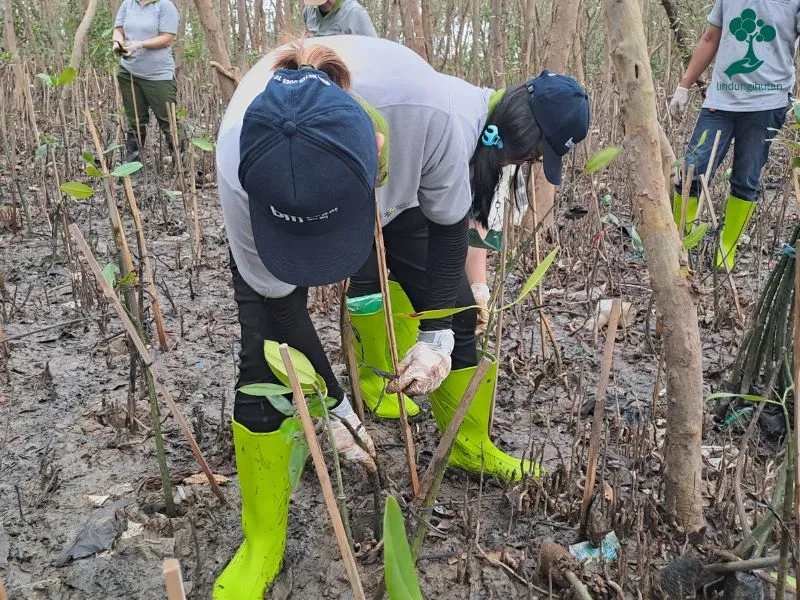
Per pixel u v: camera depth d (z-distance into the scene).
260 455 1.77
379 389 2.62
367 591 1.85
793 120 4.00
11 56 5.55
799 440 1.32
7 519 2.11
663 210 1.68
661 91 5.83
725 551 1.72
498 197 2.09
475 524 2.04
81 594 1.86
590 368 2.96
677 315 1.74
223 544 2.02
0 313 3.36
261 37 7.84
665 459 1.93
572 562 1.78
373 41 1.67
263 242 1.35
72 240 4.27
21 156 5.79
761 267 3.98
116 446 2.43
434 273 1.78
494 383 2.20
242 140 1.29
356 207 1.29
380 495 1.89
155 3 5.49
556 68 3.75
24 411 2.64
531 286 1.59
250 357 1.72
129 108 5.74
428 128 1.58
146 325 3.16
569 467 2.28
